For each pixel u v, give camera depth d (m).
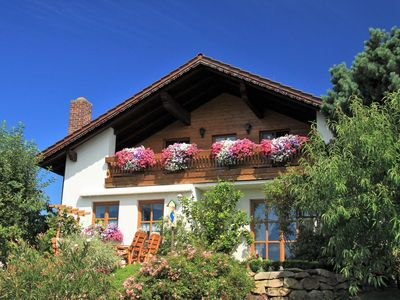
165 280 10.22
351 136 9.84
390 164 9.27
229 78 16.22
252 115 17.47
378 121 9.66
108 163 17.17
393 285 11.43
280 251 15.15
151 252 14.12
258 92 16.23
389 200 9.00
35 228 14.87
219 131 17.73
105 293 8.66
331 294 11.55
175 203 15.25
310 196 10.31
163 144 18.47
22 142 15.22
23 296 7.98
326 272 11.79
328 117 13.36
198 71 16.53
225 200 14.52
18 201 14.14
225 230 14.24
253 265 12.78
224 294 10.47
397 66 12.42
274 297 11.84
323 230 10.38
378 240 9.48
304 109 15.67
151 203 16.42
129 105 16.73
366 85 12.80
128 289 10.14
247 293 11.69
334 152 10.06
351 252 9.39
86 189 17.05
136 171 16.81
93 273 8.63
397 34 12.88
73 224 15.38
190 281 10.27
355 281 10.25
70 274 8.37
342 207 9.23
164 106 16.70
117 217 16.72
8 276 8.20
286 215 13.02
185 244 13.98
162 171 16.52
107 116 16.92
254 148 15.59
